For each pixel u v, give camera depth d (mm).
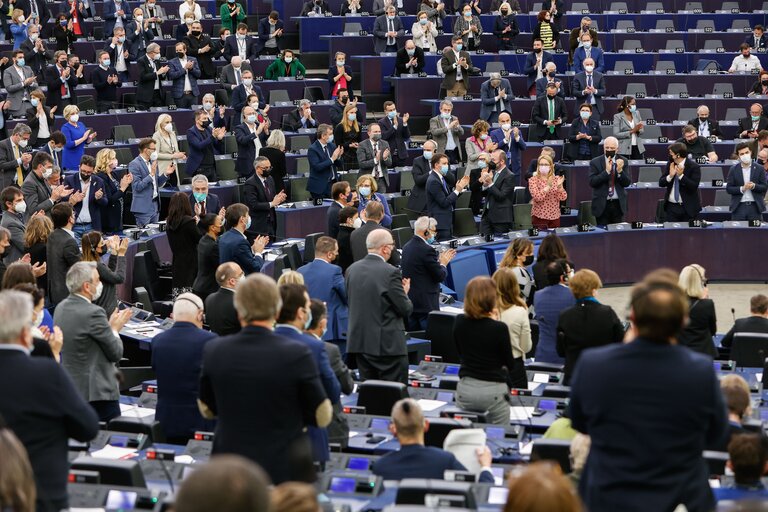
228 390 5621
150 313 13695
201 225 13211
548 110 23344
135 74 25953
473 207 20516
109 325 9227
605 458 4746
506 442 7941
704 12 30469
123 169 19422
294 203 19516
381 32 27031
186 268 14500
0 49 26156
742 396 7562
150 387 9781
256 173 17953
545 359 11328
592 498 4773
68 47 26766
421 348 12906
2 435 3785
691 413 4629
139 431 7965
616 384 4699
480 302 8750
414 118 25859
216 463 2967
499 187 18734
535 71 25297
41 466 5188
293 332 6703
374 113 26672
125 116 22719
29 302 5340
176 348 8617
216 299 9922
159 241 16656
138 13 25828
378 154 20547
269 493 2992
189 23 26078
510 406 8914
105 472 6141
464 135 24250
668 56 27469
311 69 28859
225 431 5672
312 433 6941
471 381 8883
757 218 19625
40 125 20469
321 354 6691
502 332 8742
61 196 15078
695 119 23266
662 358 4688
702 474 4730
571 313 9438
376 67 26625
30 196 15469
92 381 9133
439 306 13922
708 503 4730
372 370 10812
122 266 12125
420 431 6793
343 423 8023
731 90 26031
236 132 20438
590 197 21984
